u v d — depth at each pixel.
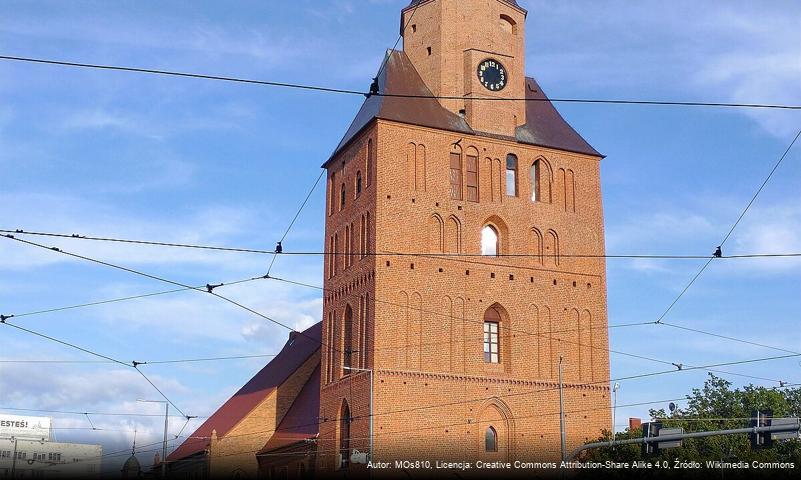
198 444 90.88
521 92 72.44
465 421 63.94
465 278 66.31
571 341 68.19
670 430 46.75
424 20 72.38
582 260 70.06
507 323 66.88
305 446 72.50
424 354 64.06
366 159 68.12
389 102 67.94
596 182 72.12
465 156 68.56
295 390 84.56
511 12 73.44
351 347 67.19
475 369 65.12
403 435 62.41
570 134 73.25
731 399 101.25
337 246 72.00
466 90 70.19
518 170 69.75
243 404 90.06
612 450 64.38
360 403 64.12
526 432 65.38
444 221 66.75
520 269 67.94
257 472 82.25
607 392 68.19
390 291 64.31
